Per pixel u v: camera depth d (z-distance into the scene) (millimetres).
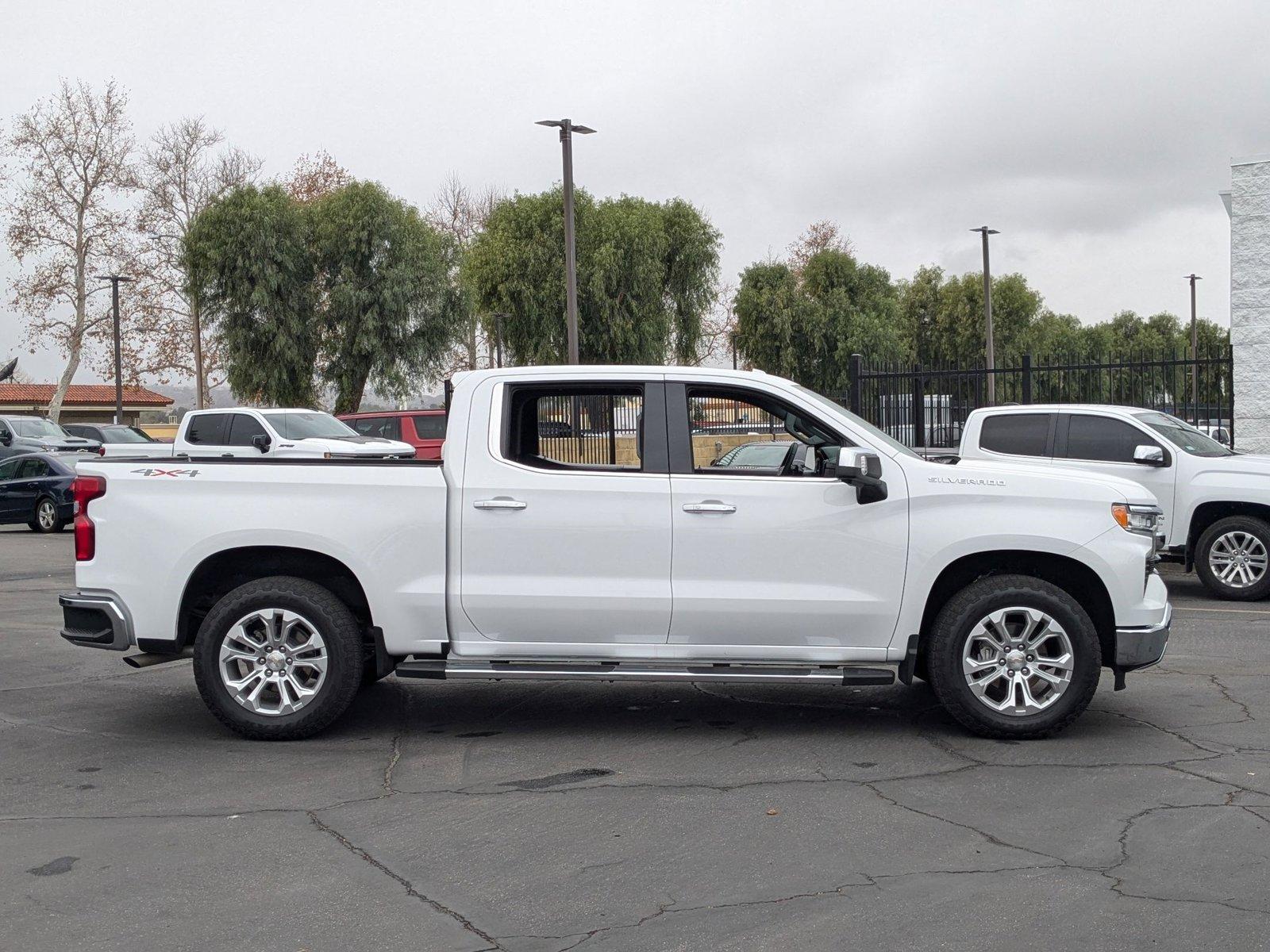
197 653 6703
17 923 4223
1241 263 16609
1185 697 7621
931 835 5051
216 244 41656
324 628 6660
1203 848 4832
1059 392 20734
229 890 4527
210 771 6191
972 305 67188
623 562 6570
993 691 6809
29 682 8617
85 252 53469
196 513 6699
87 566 6781
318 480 6688
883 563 6543
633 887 4512
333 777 6059
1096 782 5793
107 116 52688
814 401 6785
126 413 70875
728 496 6559
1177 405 18297
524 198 48312
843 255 62906
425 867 4754
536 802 5605
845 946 3939
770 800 5598
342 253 42438
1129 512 6559
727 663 6633
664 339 49344
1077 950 3889
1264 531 11906
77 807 5609
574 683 8430
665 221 50688
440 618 6633
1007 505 6547
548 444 6836
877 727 7008
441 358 43750
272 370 41688
